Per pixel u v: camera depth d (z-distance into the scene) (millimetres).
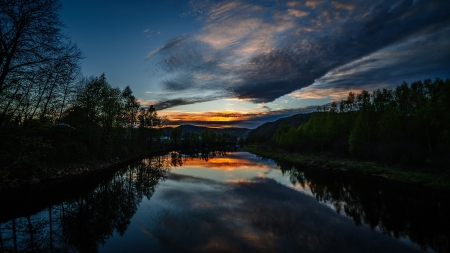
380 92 44531
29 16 11383
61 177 23844
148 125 66125
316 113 61000
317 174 29594
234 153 76375
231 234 10828
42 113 22688
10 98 15406
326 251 9312
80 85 32406
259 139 131125
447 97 22781
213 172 31875
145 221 12539
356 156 38531
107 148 36500
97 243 9906
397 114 36625
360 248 9609
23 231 11258
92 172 28969
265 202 16328
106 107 37031
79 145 31234
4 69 11195
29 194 17641
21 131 19469
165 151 82312
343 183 23328
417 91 36688
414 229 11680
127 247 9508
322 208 15000
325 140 49094
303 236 10711
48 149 26484
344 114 50938
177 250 9258
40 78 13898
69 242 10023
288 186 21969
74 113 32906
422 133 30688
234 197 17719
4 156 18406
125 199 17219
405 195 18328
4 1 10578
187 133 128875
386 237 10688
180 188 21141
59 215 13609
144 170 33719
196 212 14094
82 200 16875
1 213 13836
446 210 14633
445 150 24344
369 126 38531
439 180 20500
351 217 13336
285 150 66312
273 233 11016
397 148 29656
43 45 12266
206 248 9422
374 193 19031
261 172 31766
